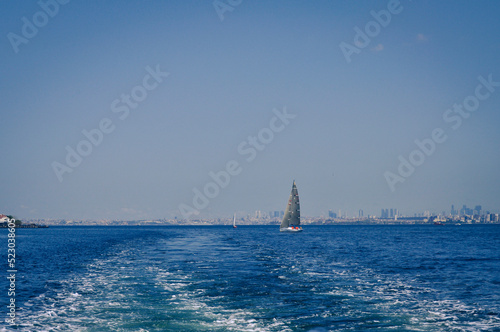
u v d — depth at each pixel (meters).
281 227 171.50
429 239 135.12
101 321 21.53
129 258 58.25
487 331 20.48
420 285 34.62
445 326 21.31
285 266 47.22
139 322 21.27
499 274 42.50
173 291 30.06
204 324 20.88
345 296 28.77
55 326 20.75
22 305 26.02
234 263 50.28
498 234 194.38
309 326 20.80
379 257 62.41
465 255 67.38
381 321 22.03
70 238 148.12
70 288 32.00
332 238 142.88
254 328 20.27
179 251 72.50
